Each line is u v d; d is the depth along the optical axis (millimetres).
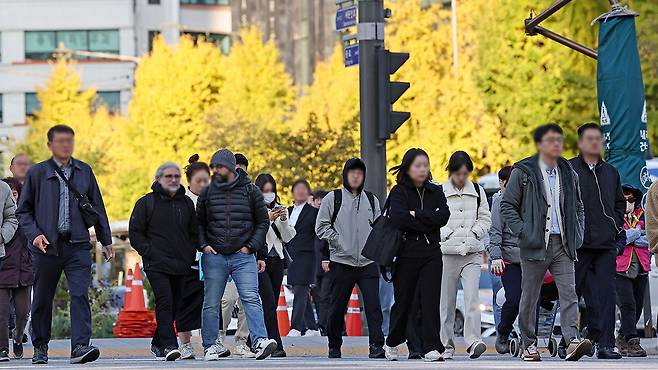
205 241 33688
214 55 153000
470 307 34531
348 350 41000
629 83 41562
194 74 150500
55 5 190625
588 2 95250
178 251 33312
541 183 30859
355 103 130875
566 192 30984
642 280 36781
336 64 142625
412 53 121375
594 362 30469
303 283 48219
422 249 31250
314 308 58750
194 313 35312
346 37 46250
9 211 34625
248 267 33844
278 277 38344
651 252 33094
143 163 149750
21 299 36719
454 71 114750
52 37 191250
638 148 41500
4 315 35312
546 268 31188
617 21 41656
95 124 156000
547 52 97688
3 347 35344
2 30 190375
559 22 96688
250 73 152875
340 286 35531
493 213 36656
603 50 41844
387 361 32000
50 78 157375
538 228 30766
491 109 102625
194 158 37531
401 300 32062
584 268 32438
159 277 33312
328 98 136375
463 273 34719
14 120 189125
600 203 32312
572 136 97500
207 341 34156
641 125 41594
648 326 40969
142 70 152750
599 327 32594
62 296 58281
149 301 59469
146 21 197125
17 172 39688
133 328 52562
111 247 32219
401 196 31078
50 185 31594
